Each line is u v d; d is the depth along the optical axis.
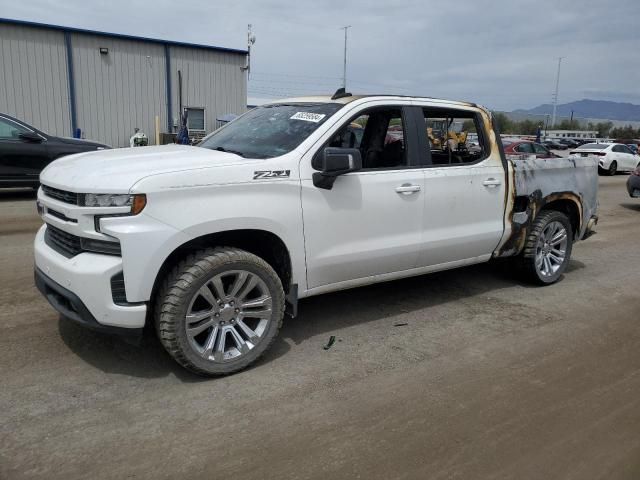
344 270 4.30
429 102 4.88
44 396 3.42
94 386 3.57
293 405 3.43
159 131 23.38
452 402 3.54
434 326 4.86
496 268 6.83
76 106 21.42
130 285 3.32
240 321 3.79
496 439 3.14
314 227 4.03
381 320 4.95
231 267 3.62
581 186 6.23
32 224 8.73
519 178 5.48
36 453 2.86
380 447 3.02
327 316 5.00
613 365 4.18
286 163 3.88
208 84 24.23
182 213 3.41
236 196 3.63
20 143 10.98
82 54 21.20
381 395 3.60
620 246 8.70
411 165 4.66
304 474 2.77
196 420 3.22
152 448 2.94
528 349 4.43
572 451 3.04
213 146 4.58
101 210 3.28
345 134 4.50
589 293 5.99
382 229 4.44
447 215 4.87
